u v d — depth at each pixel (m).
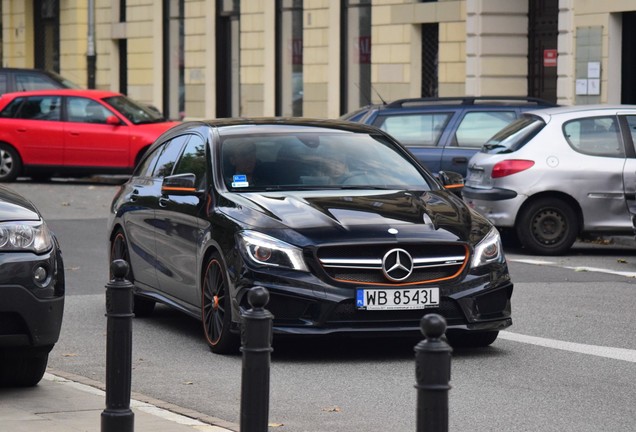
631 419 8.93
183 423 8.61
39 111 31.19
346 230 10.89
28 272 9.47
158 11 45.53
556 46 31.50
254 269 10.85
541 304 14.05
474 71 32.09
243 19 41.62
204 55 43.47
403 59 34.97
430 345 5.50
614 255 18.84
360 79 37.12
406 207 11.48
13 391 9.83
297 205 11.36
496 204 18.61
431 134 20.98
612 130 18.56
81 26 49.50
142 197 13.41
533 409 9.25
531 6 32.06
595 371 10.59
